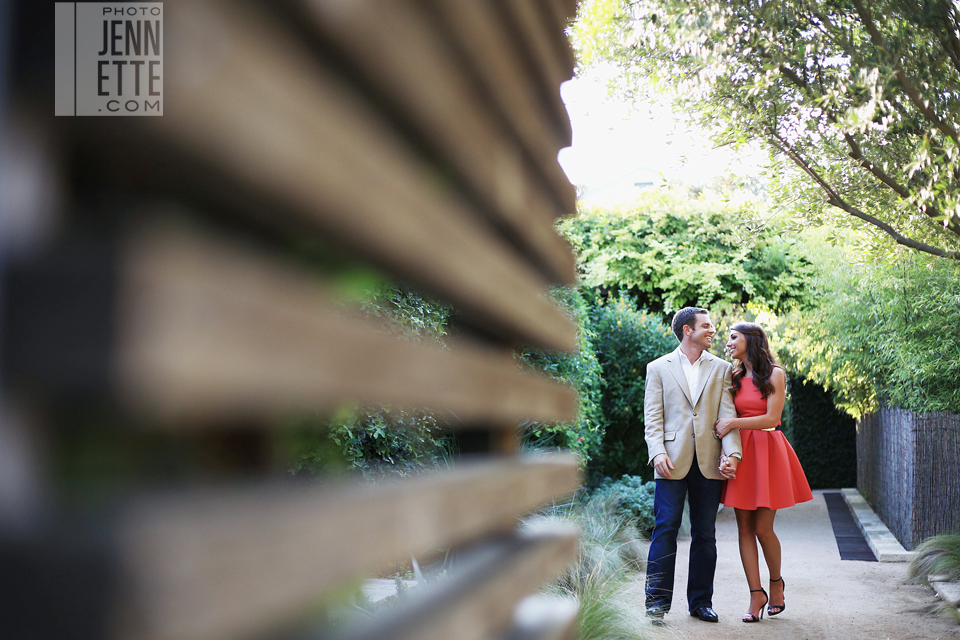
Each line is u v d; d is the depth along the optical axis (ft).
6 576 0.72
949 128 11.90
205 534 0.81
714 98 14.84
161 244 0.80
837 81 13.25
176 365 0.77
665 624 13.10
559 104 2.71
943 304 22.61
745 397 15.03
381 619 1.51
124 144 0.84
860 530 27.50
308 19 1.09
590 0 15.24
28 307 0.74
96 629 0.69
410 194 1.44
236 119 0.90
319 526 1.07
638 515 22.70
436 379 1.61
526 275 2.45
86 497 0.78
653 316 29.58
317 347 1.08
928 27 11.68
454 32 1.62
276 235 1.18
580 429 21.77
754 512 15.25
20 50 0.80
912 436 22.38
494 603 1.92
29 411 0.74
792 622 14.73
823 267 30.73
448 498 1.67
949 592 16.52
